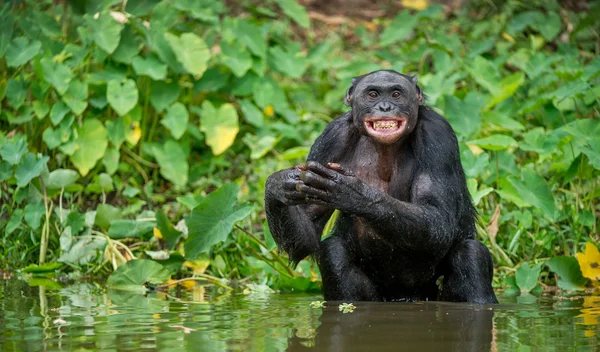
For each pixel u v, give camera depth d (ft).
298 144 49.70
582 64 52.03
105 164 44.75
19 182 38.91
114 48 45.16
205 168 47.73
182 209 43.27
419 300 31.96
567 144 40.14
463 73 53.11
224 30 50.44
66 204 43.73
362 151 30.81
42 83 45.27
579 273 35.29
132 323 25.31
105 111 47.16
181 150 45.85
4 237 40.09
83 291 33.76
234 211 33.47
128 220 39.58
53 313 27.58
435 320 25.55
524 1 61.16
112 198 45.01
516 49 57.16
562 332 23.59
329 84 56.18
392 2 69.67
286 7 55.77
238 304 29.68
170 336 23.09
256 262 37.52
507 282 35.12
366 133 29.40
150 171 47.60
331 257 30.07
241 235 39.11
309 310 27.68
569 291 34.55
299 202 27.12
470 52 53.52
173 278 37.47
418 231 27.63
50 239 40.75
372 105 29.04
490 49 58.23
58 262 38.58
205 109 47.47
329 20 65.62
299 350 21.31
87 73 46.83
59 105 44.34
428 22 62.59
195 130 47.88
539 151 40.32
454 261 29.99
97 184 43.19
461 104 43.19
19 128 46.42
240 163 48.65
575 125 38.91
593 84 46.73
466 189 31.30
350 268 30.27
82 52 46.01
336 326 24.52
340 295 29.94
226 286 35.22
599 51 55.77
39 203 39.99
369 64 53.62
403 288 31.50
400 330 23.94
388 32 57.41
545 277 36.91
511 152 45.78
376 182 30.55
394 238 27.71
